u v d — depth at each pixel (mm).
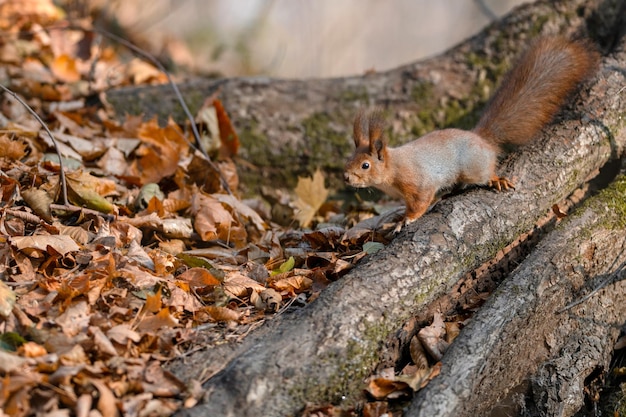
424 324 7574
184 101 12102
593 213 8719
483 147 8820
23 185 8992
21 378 5789
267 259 8836
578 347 7984
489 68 12258
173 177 10352
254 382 6242
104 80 13008
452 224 7996
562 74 9742
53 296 6969
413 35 30094
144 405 5977
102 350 6332
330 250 8945
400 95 12219
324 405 6465
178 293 7363
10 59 12664
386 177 8688
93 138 10859
